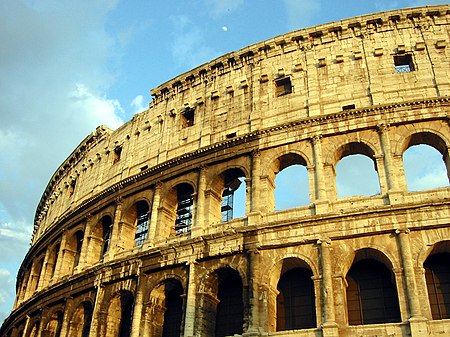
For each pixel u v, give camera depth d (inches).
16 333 3078.2
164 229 2330.2
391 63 2231.8
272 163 2143.2
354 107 2158.0
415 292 1653.5
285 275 1989.4
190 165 2345.0
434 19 2311.8
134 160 2716.5
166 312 2204.7
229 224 2068.2
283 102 2303.2
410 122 2025.1
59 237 3014.3
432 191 1856.5
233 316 2011.6
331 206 1934.1
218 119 2454.5
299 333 1715.1
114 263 2281.0
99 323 2226.9
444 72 2150.6
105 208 2674.7
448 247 1775.3
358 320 1809.8
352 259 1835.6
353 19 2374.5
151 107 2834.6
